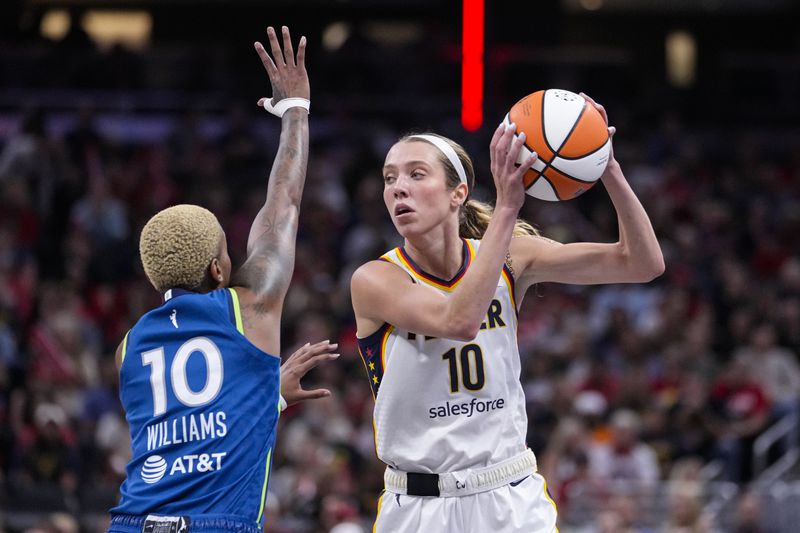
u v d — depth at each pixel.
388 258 6.14
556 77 28.17
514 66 28.14
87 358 16.69
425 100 26.36
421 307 5.67
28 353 16.16
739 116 27.47
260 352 5.16
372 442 14.81
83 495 13.14
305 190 21.52
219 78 26.41
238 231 20.53
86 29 29.14
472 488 5.98
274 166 5.71
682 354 16.95
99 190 20.47
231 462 5.02
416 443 6.05
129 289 18.69
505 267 6.19
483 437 6.02
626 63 29.78
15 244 19.88
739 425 15.41
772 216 22.92
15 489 12.95
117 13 30.47
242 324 5.17
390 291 5.84
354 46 27.27
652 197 22.30
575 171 5.68
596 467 14.01
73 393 16.06
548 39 29.23
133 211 20.95
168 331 5.19
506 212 5.46
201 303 5.18
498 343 6.08
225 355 5.12
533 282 6.39
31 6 29.72
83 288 18.91
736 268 20.06
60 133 24.69
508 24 29.08
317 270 19.56
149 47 27.83
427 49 27.17
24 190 20.70
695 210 22.47
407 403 6.03
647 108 27.00
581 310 19.05
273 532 12.23
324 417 15.05
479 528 5.97
